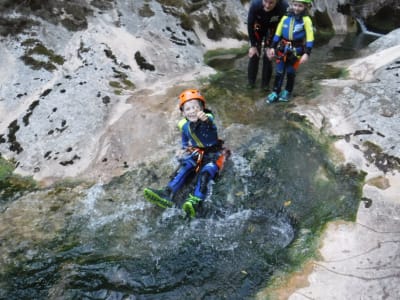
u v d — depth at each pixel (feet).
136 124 14.65
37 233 11.23
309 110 14.74
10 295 9.57
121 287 9.70
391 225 10.36
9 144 14.40
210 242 10.85
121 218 11.69
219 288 9.51
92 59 17.39
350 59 20.43
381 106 14.25
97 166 13.46
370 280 9.00
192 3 22.40
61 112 15.12
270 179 12.49
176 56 19.36
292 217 11.36
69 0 19.08
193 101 11.71
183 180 12.01
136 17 20.20
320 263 9.61
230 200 12.02
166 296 9.43
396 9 28.86
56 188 12.84
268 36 15.87
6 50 17.43
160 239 11.01
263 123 14.58
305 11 14.08
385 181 11.67
